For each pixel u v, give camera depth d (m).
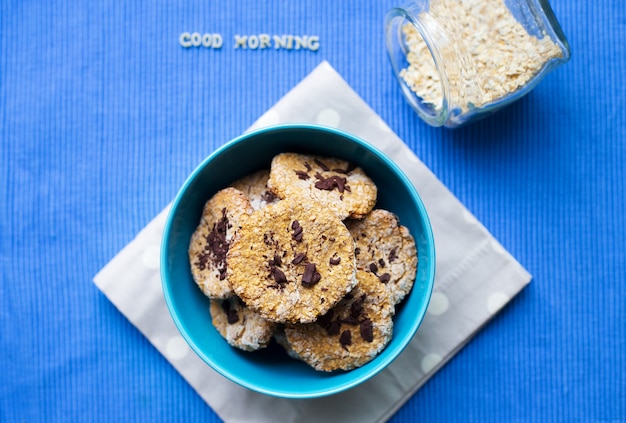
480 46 0.56
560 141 0.59
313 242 0.50
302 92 0.57
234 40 0.59
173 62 0.59
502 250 0.57
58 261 0.59
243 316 0.53
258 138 0.52
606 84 0.59
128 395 0.58
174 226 0.51
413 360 0.57
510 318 0.58
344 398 0.57
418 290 0.52
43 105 0.59
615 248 0.58
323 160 0.54
